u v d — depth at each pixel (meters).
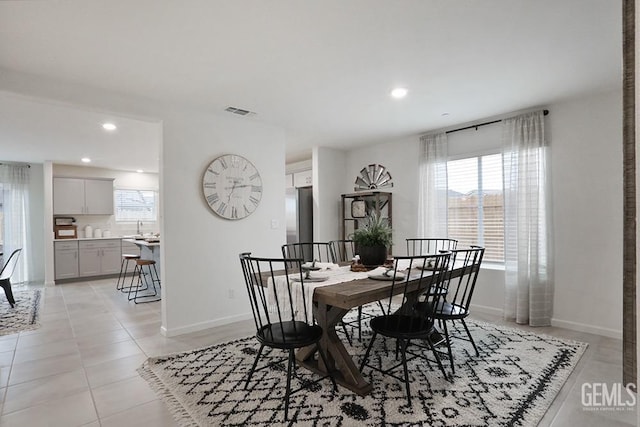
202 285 3.62
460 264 3.24
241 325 3.72
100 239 6.91
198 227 3.61
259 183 4.10
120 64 2.56
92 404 2.14
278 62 2.58
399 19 2.05
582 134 3.40
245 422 1.93
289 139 5.02
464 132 4.33
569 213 3.48
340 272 2.82
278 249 4.25
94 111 3.10
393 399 2.15
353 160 5.71
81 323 3.83
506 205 3.83
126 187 7.62
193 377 2.47
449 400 2.13
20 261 6.46
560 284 3.54
